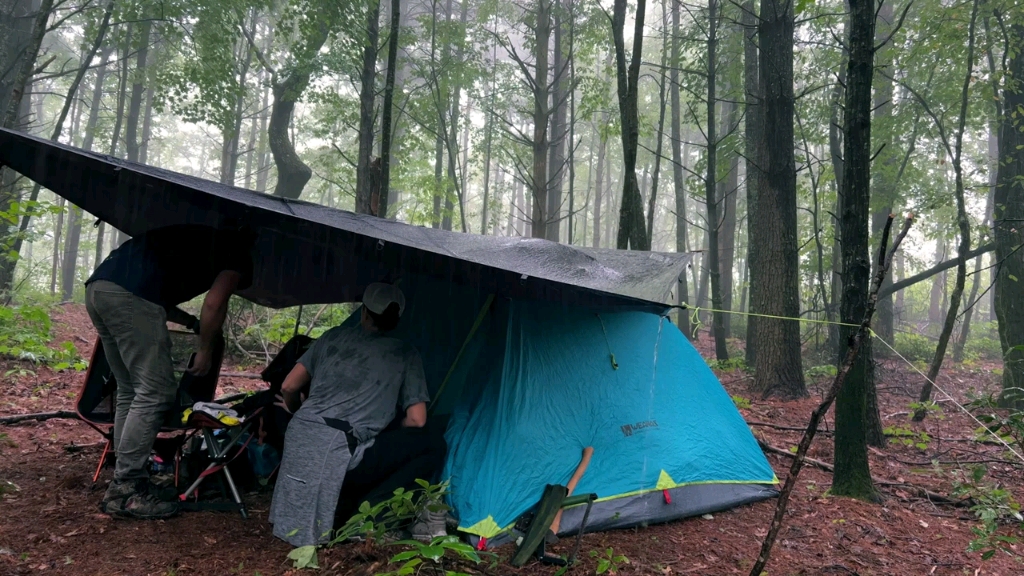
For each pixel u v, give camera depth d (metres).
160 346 3.11
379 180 7.02
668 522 3.66
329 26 10.27
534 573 2.83
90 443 4.42
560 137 16.56
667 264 4.27
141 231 3.62
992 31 9.43
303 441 2.97
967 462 5.30
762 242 8.61
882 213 15.40
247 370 7.46
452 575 2.39
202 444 3.58
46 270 16.58
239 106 17.98
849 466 4.20
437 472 3.33
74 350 7.08
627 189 6.59
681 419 4.01
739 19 11.87
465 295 3.83
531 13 13.87
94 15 10.66
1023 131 8.90
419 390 3.23
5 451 4.04
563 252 3.92
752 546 3.32
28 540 2.79
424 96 15.47
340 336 3.24
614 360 3.92
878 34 14.60
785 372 8.37
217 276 3.28
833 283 13.22
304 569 2.68
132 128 16.50
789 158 8.43
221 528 3.11
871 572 3.07
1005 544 3.54
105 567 2.62
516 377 3.53
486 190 19.27
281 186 14.95
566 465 3.45
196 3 10.95
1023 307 8.55
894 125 12.75
